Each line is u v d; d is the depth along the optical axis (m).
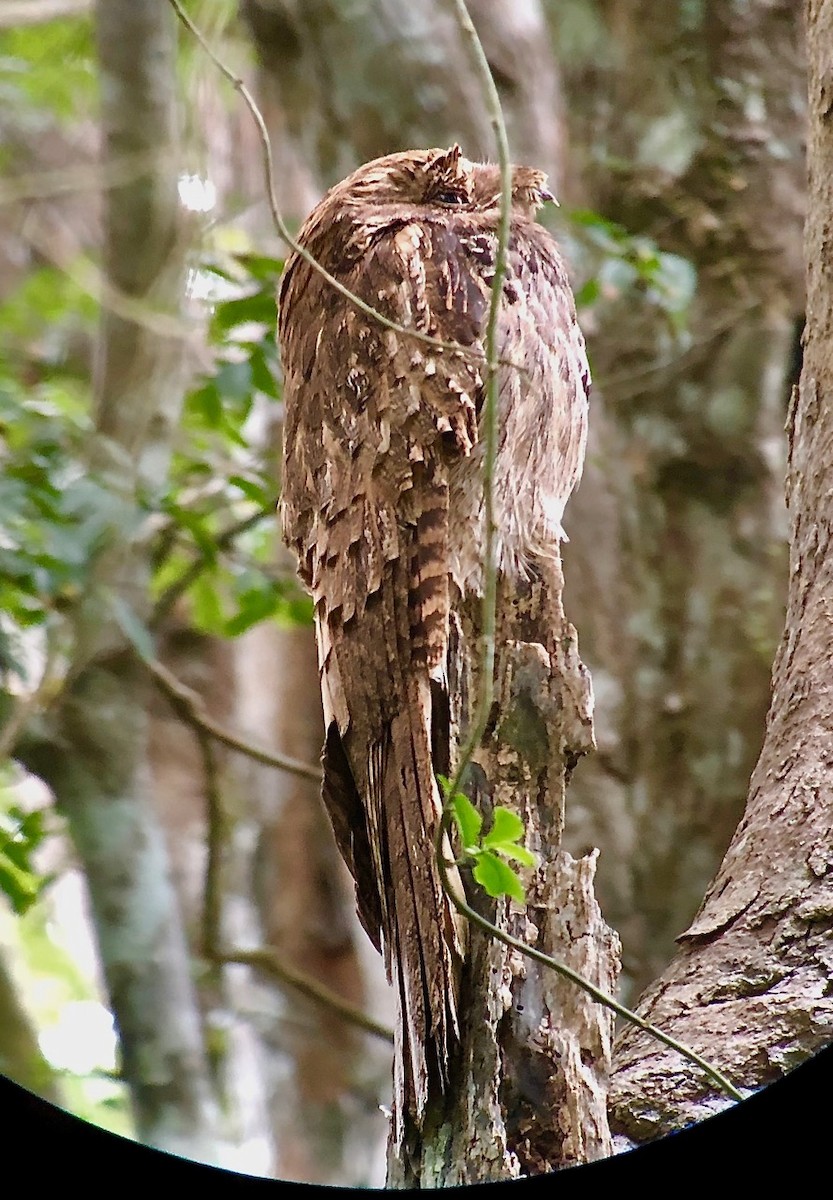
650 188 12.04
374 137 11.80
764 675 11.68
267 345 9.77
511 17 12.04
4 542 9.45
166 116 11.77
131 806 11.59
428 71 11.73
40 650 11.51
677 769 11.56
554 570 6.30
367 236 7.10
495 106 5.61
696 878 11.36
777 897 6.36
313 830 16.27
